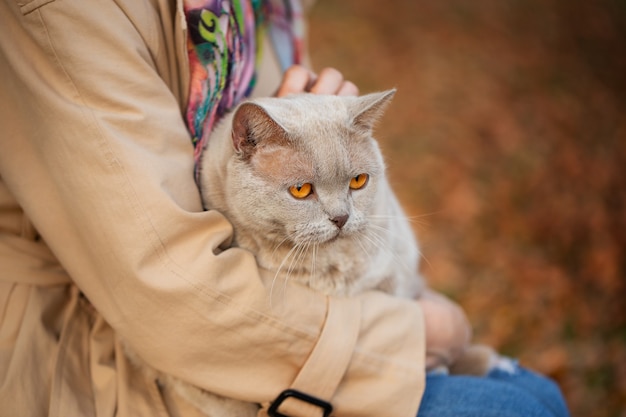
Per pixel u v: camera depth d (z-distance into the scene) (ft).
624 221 12.78
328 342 4.54
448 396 4.99
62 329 4.81
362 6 17.67
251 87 5.67
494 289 10.77
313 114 5.02
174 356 4.36
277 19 6.25
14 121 4.37
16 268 4.72
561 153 14.16
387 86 14.97
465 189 12.59
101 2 4.16
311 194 5.04
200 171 5.14
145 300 4.22
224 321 4.29
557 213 12.57
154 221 4.14
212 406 4.81
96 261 4.27
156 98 4.35
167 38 4.65
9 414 4.23
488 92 15.52
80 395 4.57
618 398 9.48
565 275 11.28
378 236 5.38
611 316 10.75
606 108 15.97
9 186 4.48
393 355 4.78
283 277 4.83
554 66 17.01
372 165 5.30
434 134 13.87
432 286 10.57
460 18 18.06
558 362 9.80
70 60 4.03
